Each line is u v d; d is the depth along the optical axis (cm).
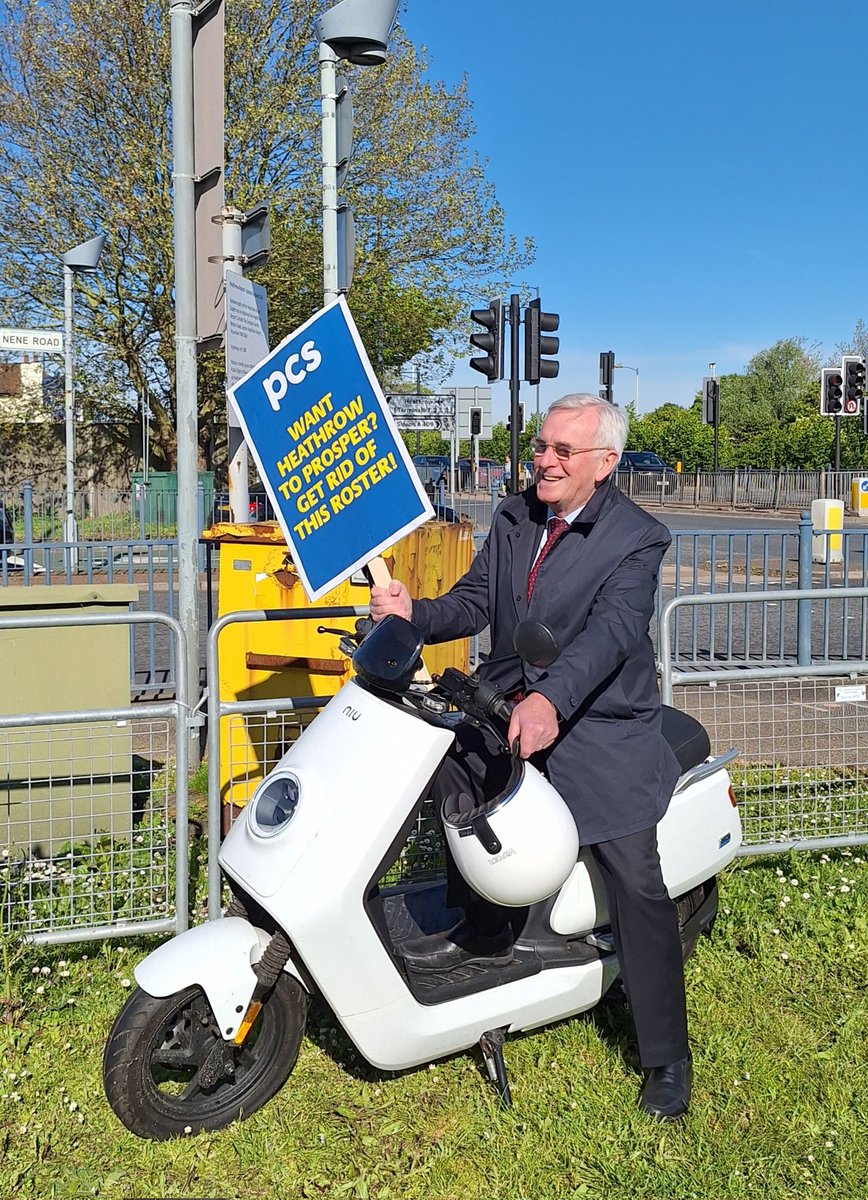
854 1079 315
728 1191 270
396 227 2411
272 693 462
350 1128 292
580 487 300
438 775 310
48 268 2277
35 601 434
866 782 495
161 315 2298
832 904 424
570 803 295
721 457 5778
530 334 1418
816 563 1476
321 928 266
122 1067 276
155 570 1018
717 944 393
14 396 2752
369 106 2288
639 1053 304
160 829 475
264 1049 297
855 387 2630
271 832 274
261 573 460
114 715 358
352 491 321
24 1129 286
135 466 2852
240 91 2150
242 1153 280
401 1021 281
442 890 345
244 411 339
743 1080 315
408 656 282
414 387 2773
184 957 275
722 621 1202
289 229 2220
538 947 311
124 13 1997
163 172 2106
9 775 398
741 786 469
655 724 304
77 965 369
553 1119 296
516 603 314
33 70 2073
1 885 383
